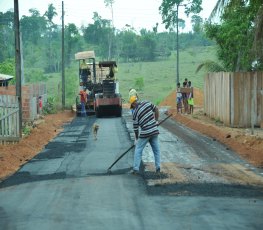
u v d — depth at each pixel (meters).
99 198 8.77
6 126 17.11
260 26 17.33
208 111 28.67
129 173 11.26
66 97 71.12
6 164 12.97
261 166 12.41
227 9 17.50
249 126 22.58
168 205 8.29
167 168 11.87
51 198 8.88
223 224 7.20
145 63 110.00
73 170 11.91
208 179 10.53
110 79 33.41
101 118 32.06
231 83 22.64
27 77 90.56
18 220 7.48
